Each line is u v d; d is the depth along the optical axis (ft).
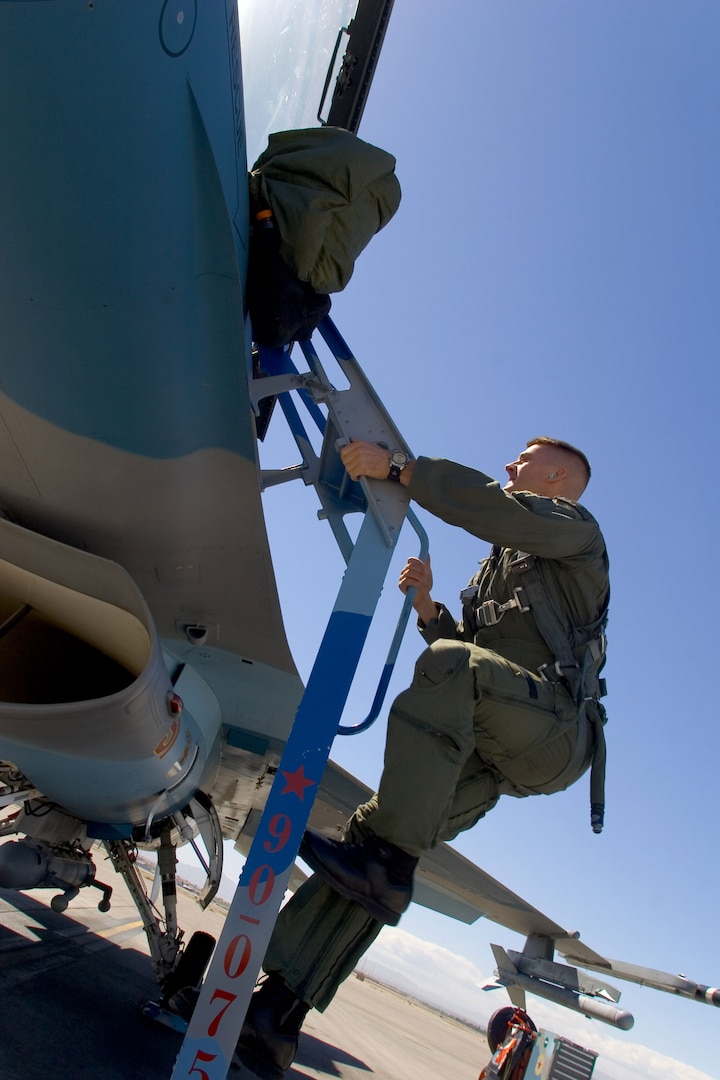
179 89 6.72
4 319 7.72
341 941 6.76
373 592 7.30
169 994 14.42
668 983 16.03
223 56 7.26
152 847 15.98
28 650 11.66
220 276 7.84
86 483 9.66
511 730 7.29
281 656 13.85
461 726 6.83
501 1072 17.78
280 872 5.84
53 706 9.44
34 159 6.49
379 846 6.68
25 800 15.20
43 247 7.08
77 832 16.16
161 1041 12.64
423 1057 33.50
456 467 7.70
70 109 6.24
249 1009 6.35
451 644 7.36
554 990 18.51
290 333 9.46
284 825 5.99
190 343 8.22
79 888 17.34
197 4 6.55
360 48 13.15
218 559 11.37
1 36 5.78
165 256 7.45
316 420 10.32
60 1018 11.50
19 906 24.45
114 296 7.52
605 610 8.40
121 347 7.96
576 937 20.30
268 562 11.29
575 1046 18.22
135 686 9.59
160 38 6.30
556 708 7.44
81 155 6.51
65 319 7.66
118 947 24.27
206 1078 5.23
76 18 5.79
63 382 8.30
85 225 6.95
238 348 8.33
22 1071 8.33
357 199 9.35
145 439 9.04
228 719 15.52
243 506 10.26
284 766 6.21
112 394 8.45
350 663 6.81
